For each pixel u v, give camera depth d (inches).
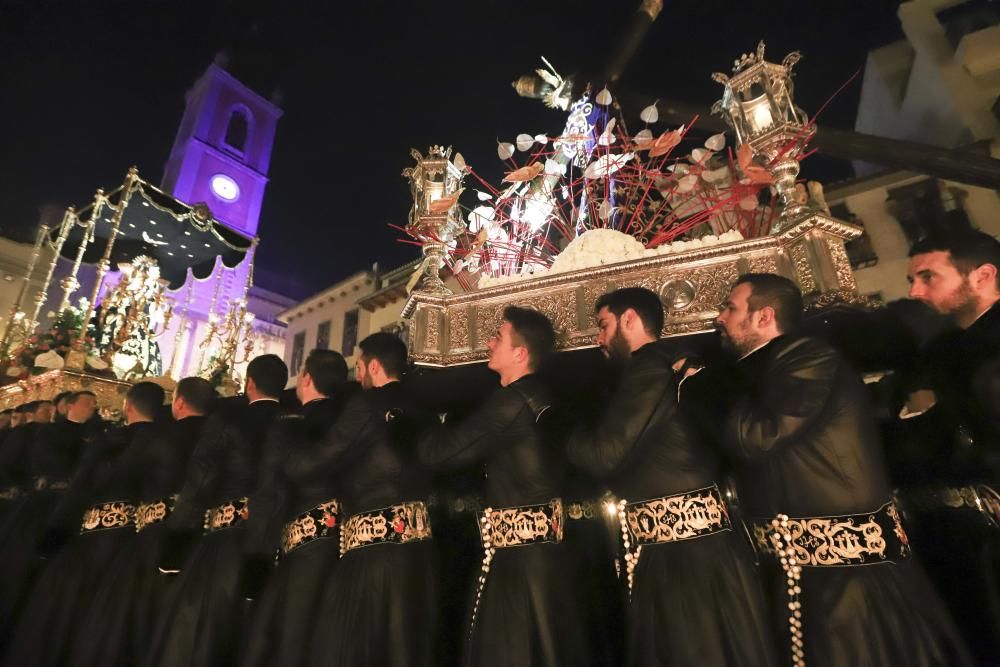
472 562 106.6
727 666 55.1
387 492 84.4
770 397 61.5
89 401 158.4
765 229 109.7
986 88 474.9
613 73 165.8
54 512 113.7
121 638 98.0
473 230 124.8
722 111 109.6
